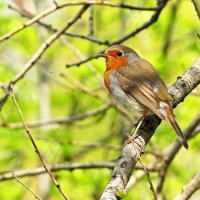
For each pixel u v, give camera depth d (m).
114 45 11.63
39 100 16.16
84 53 17.09
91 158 17.14
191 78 9.82
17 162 15.02
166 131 14.03
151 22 11.64
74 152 15.14
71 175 13.71
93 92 13.60
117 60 11.46
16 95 15.20
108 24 17.41
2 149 14.34
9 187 14.91
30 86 15.75
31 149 14.05
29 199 15.33
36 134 14.59
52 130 14.96
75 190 13.88
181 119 14.45
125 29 16.23
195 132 12.50
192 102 14.44
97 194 13.60
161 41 15.76
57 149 13.76
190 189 9.97
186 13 16.25
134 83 10.94
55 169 11.88
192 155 14.43
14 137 13.52
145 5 14.98
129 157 8.02
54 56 16.44
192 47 14.79
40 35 16.06
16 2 13.33
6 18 15.16
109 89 11.52
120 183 7.66
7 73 15.68
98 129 17.28
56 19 16.59
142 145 9.08
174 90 9.94
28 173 11.73
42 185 15.09
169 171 13.86
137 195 13.30
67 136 15.02
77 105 16.70
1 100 10.62
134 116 13.71
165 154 12.12
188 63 14.59
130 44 15.97
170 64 14.27
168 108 9.82
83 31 17.70
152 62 14.17
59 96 16.97
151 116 9.90
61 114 17.42
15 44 15.97
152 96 10.41
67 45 14.75
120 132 15.50
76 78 16.12
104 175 14.00
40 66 15.29
